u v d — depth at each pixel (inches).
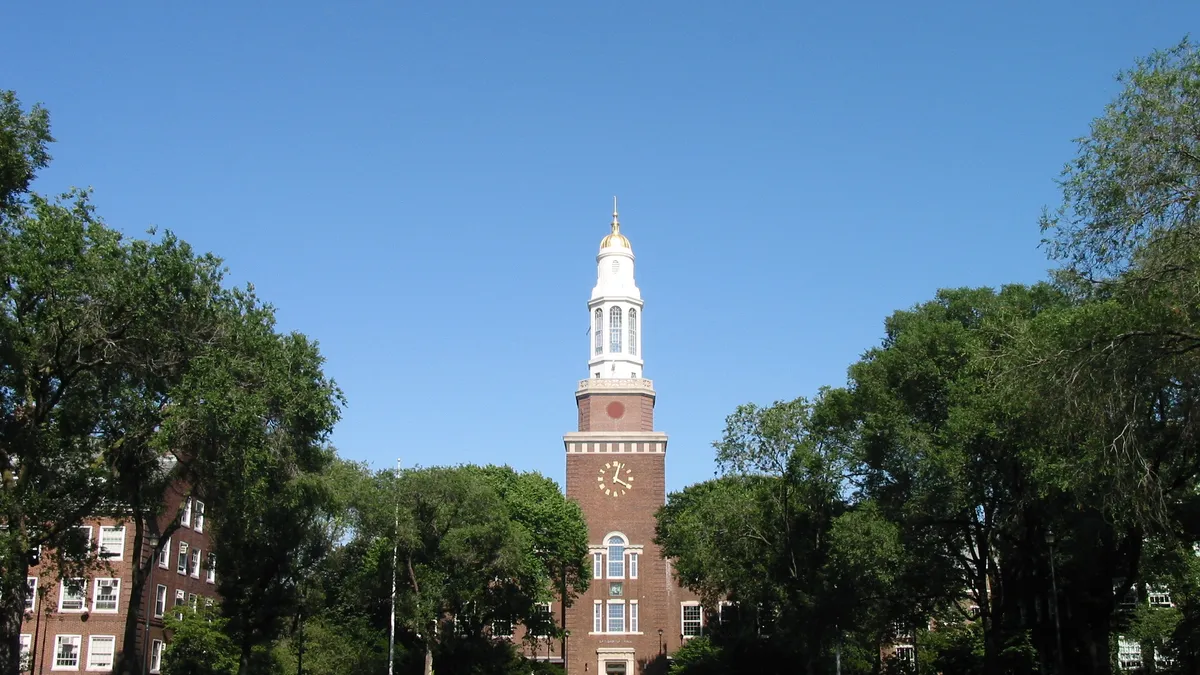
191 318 1697.8
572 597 4013.3
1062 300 1754.4
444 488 3051.2
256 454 1736.0
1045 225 1227.9
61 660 2869.1
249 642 2672.2
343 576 3191.4
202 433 1681.8
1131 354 1182.3
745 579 2568.9
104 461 1740.9
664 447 4475.9
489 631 3535.9
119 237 1625.2
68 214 1567.4
